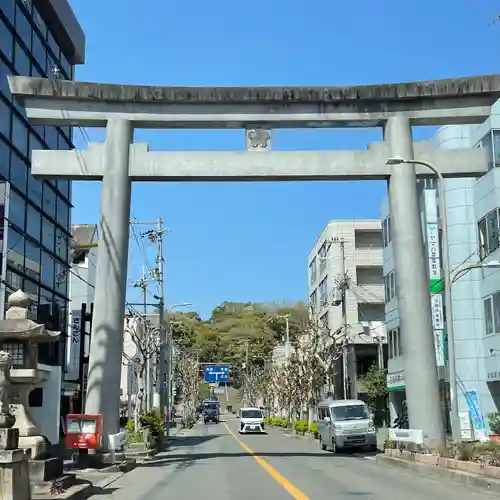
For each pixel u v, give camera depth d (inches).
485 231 1289.4
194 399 3538.4
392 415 1787.6
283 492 548.7
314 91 900.0
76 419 764.6
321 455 1048.8
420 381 846.5
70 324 1478.8
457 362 1318.9
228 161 887.1
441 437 831.7
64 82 874.8
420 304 866.1
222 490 571.2
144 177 883.4
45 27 1339.8
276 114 901.2
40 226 1250.0
